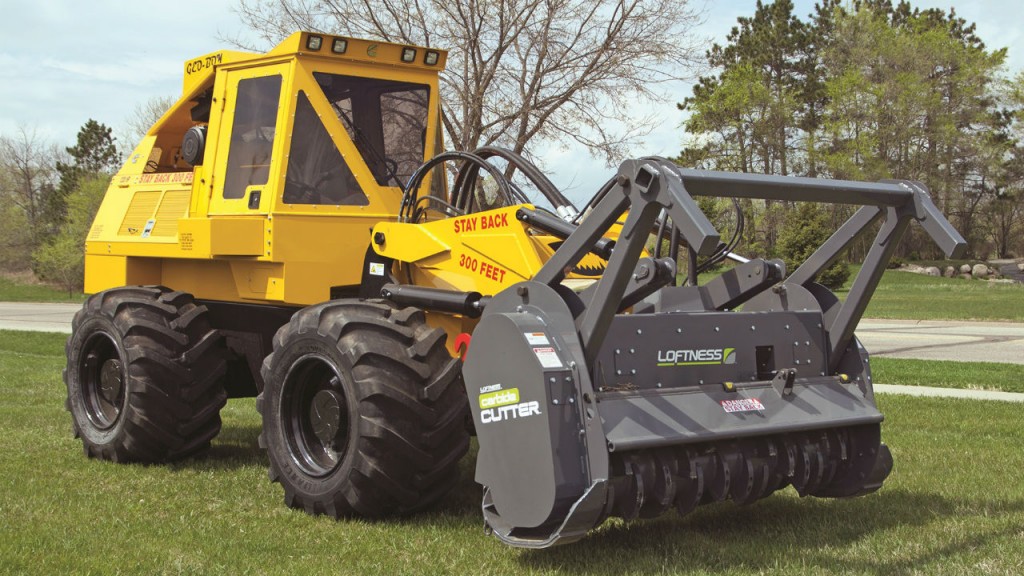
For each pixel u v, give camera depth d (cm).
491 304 476
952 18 6794
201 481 623
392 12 1370
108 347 717
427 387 497
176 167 819
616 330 452
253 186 627
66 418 877
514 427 433
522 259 521
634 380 455
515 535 436
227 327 704
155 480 625
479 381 452
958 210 6475
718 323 486
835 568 429
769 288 550
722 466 459
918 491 592
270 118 627
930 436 792
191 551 459
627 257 414
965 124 6012
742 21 6222
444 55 671
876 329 2131
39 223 6091
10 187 6222
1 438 774
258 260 619
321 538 484
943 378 1183
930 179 5784
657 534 490
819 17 5972
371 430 491
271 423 559
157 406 657
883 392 1068
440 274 566
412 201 621
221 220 608
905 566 432
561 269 450
